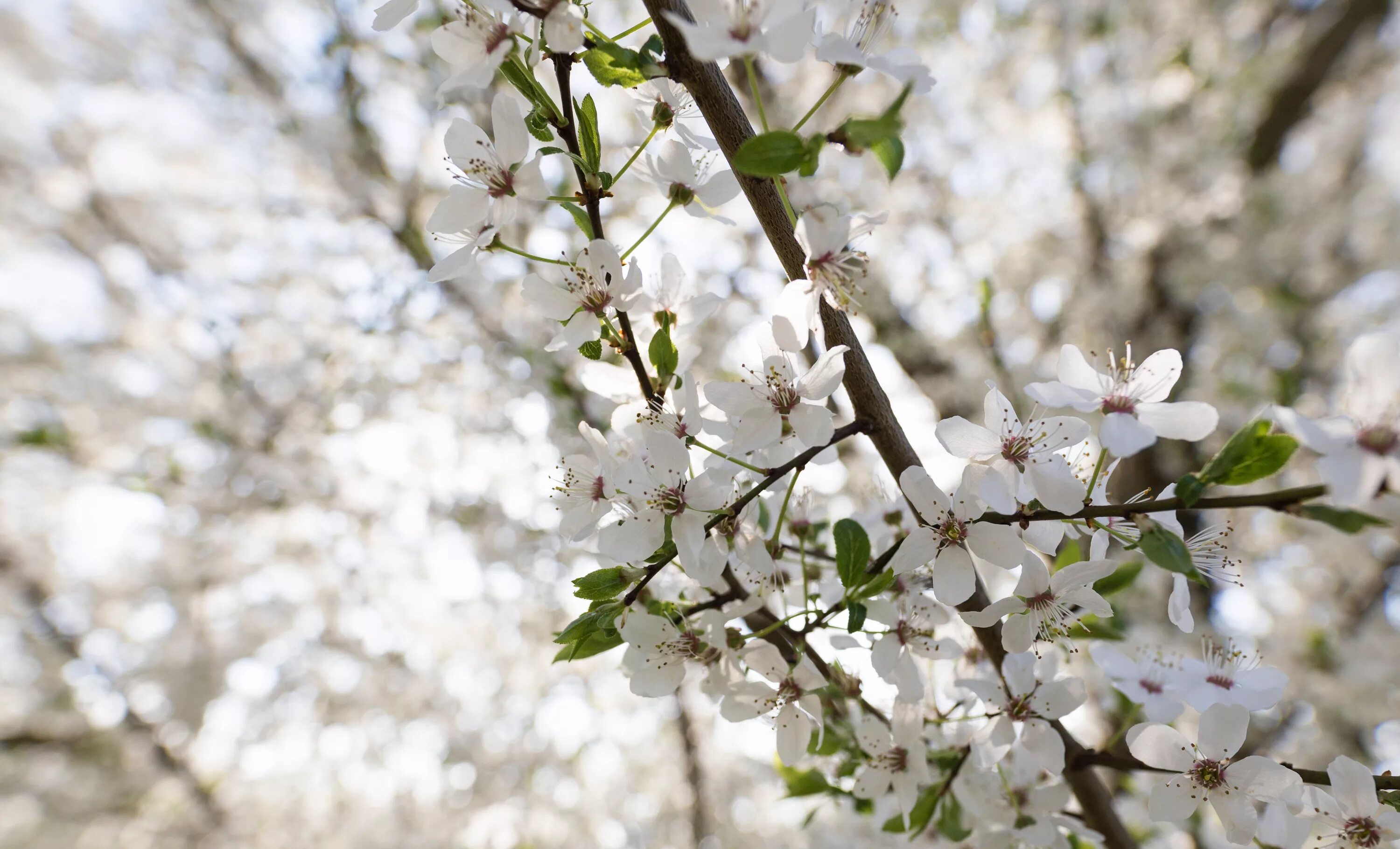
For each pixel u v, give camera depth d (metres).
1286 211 5.57
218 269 5.70
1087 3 5.59
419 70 4.63
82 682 7.50
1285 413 0.98
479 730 6.45
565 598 4.98
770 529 1.70
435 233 1.31
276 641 6.76
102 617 7.34
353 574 5.94
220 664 7.05
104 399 6.12
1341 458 0.94
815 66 5.14
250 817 7.82
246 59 5.12
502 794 6.72
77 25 5.27
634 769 7.00
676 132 1.43
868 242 1.43
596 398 3.99
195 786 7.57
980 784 1.60
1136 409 1.18
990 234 6.03
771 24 1.06
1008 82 5.95
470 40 1.27
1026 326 5.89
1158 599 4.41
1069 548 1.61
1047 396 1.18
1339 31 5.54
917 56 1.09
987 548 1.26
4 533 6.88
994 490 1.21
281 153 5.34
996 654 1.63
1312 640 5.33
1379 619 5.77
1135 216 5.77
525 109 1.42
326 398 5.31
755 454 1.45
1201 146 5.63
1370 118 6.50
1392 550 5.58
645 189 4.65
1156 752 1.36
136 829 8.19
